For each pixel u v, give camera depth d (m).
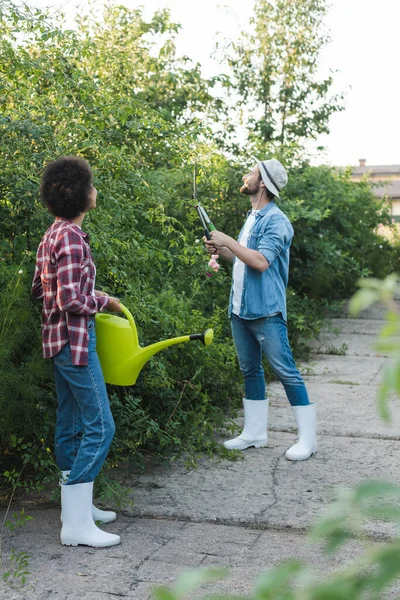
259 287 4.27
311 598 0.90
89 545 3.09
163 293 5.02
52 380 3.77
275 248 4.18
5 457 3.80
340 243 10.95
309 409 4.29
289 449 4.30
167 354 4.66
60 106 4.21
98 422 3.11
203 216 4.25
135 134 4.63
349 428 4.87
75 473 3.09
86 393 3.09
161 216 4.71
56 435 3.31
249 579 2.78
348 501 0.92
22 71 4.14
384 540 3.08
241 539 3.19
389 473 3.99
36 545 3.11
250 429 4.49
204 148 5.18
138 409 4.14
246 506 3.53
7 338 3.38
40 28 4.06
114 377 3.30
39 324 3.65
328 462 4.20
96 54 5.41
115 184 4.27
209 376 5.04
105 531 3.28
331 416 5.20
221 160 7.50
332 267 10.37
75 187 3.07
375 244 12.82
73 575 2.82
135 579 2.79
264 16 11.10
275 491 3.74
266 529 3.31
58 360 3.12
